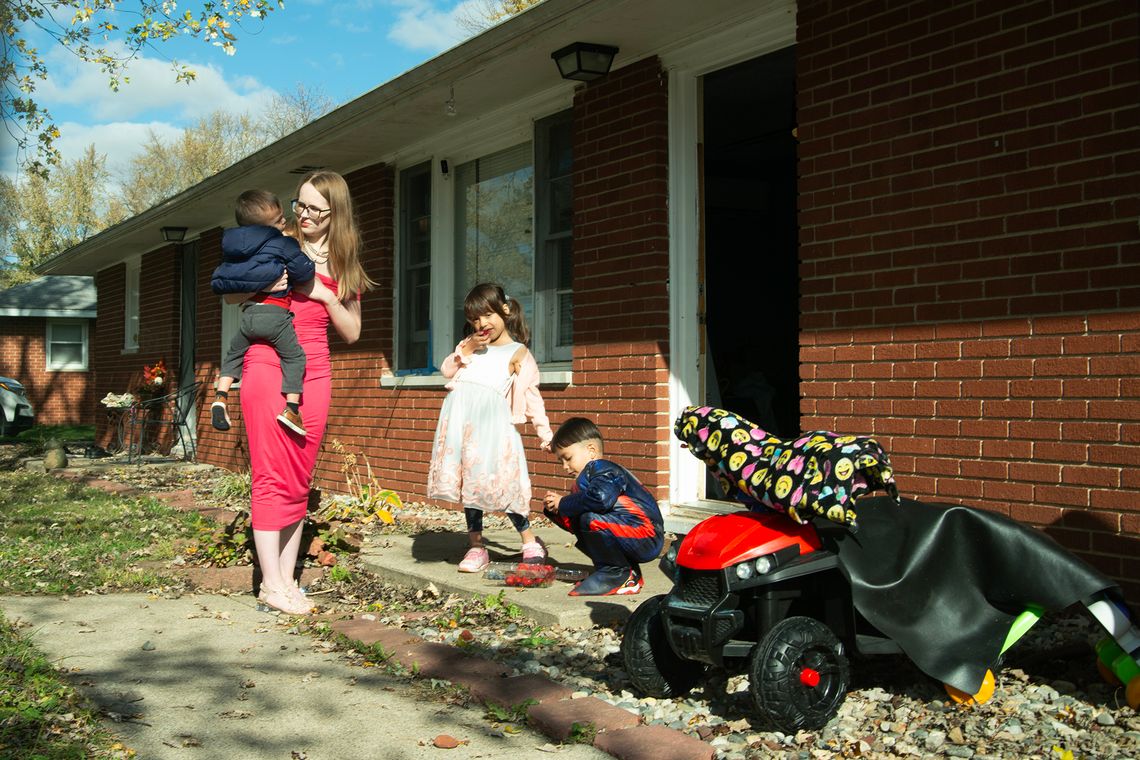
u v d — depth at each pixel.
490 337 5.80
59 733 3.48
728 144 10.58
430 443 9.37
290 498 5.50
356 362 10.67
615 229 7.27
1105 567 4.46
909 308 5.25
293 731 3.62
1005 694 3.77
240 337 5.46
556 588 5.46
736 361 9.28
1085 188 4.54
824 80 5.68
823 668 3.46
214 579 6.30
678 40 6.80
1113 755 3.22
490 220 9.12
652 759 3.28
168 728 3.63
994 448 4.88
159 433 16.66
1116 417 4.44
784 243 11.37
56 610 5.46
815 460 3.46
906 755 3.29
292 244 5.31
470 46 7.17
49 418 28.92
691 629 3.54
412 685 4.17
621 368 7.21
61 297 29.42
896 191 5.31
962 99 5.02
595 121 7.46
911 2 5.24
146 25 10.95
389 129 9.24
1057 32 4.64
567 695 3.88
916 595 3.64
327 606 5.65
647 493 5.23
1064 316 4.61
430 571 5.98
